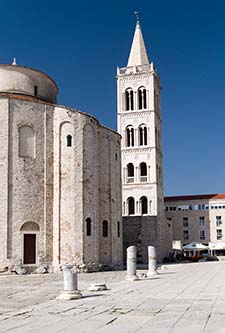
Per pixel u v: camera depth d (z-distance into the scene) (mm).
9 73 51781
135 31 97625
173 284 30875
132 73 92875
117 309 18938
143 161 88375
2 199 43906
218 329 14219
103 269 49969
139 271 48562
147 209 86438
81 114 48500
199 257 85500
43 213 45938
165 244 85125
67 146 47406
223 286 29016
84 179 47719
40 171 46438
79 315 17469
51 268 45281
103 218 52469
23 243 44281
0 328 14867
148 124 90062
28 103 46719
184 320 15953
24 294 25656
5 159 44594
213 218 116312
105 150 54344
